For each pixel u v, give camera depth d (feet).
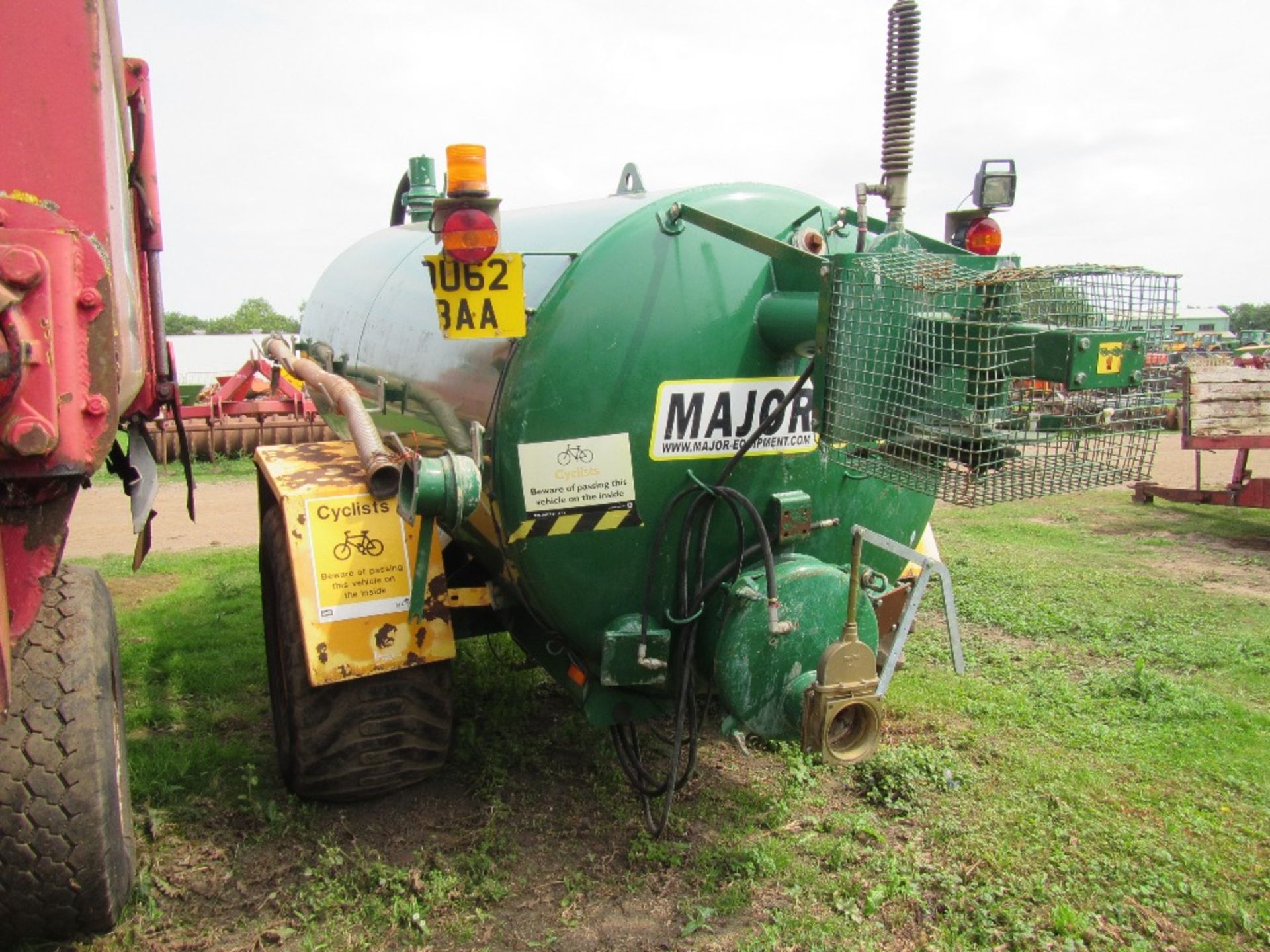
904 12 10.93
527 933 10.22
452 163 9.61
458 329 9.87
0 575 7.15
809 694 10.23
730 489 11.03
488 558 12.34
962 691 16.94
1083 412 9.75
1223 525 33.04
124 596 23.18
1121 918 10.54
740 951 9.85
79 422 7.28
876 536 10.27
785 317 10.80
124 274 9.75
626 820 12.39
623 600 11.28
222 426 42.45
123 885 9.61
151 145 12.93
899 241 11.22
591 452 10.67
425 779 12.30
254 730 15.43
